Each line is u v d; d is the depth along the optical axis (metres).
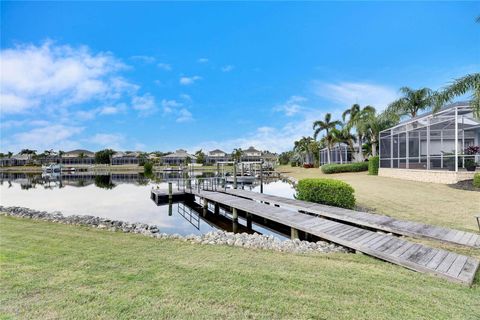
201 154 88.69
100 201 16.14
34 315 2.65
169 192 15.93
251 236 6.55
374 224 6.57
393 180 16.66
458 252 4.80
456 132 13.02
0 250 4.88
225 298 2.96
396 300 2.97
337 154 34.84
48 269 3.86
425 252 4.58
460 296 3.12
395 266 4.23
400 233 6.00
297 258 4.61
